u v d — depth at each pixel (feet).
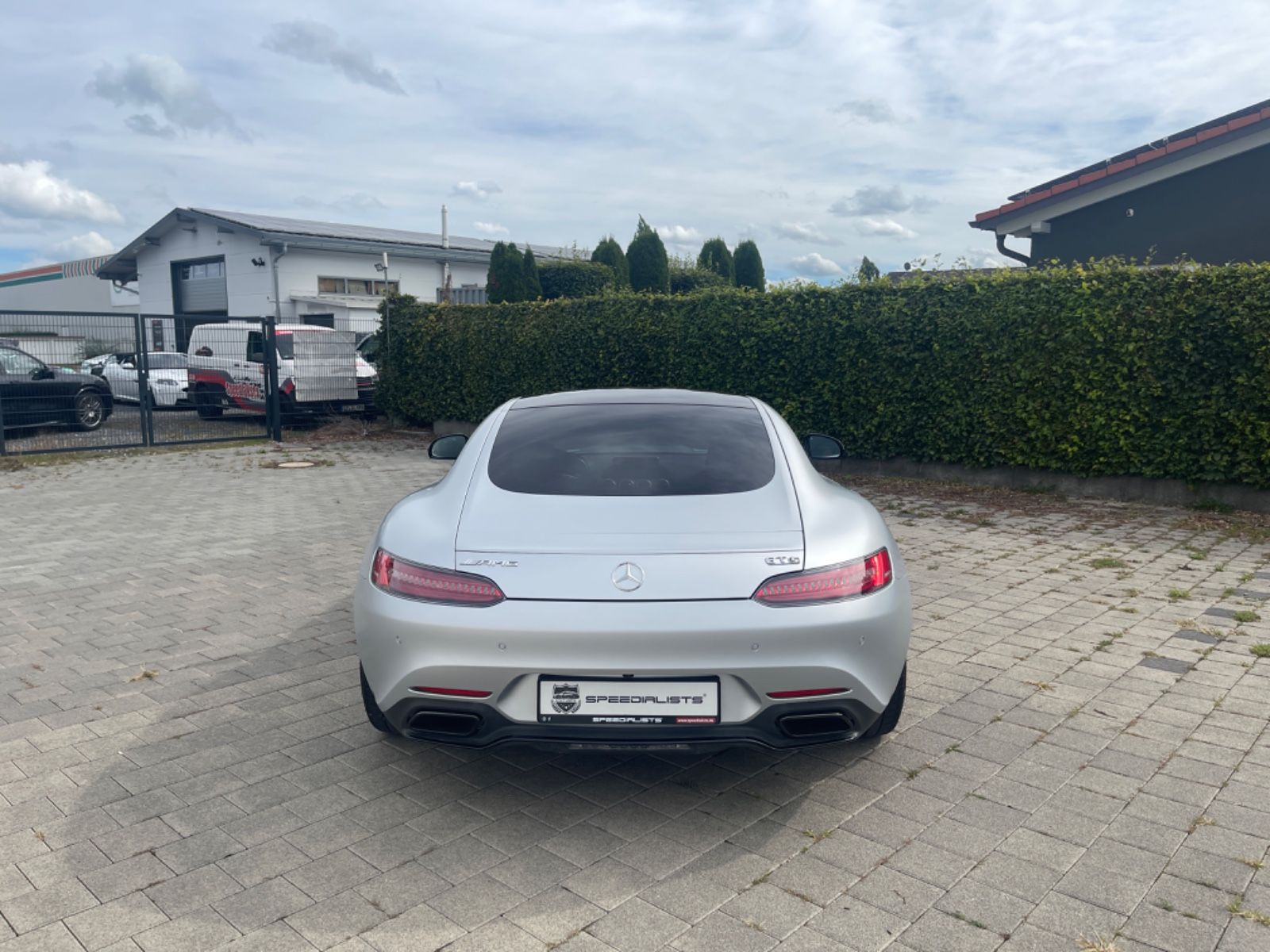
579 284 77.82
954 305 31.07
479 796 10.54
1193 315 25.94
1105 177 37.22
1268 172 34.50
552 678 9.14
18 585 20.04
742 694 9.18
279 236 73.51
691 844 9.43
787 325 35.32
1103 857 9.05
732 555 9.36
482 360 48.26
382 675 9.78
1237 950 7.60
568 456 11.46
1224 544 22.44
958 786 10.58
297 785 10.83
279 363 50.88
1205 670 14.14
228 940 7.89
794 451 11.98
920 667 14.44
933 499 29.43
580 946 7.77
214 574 20.97
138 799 10.48
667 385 39.42
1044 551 22.22
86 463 41.34
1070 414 28.63
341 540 24.73
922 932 7.91
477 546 9.64
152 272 88.53
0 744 11.98
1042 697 13.19
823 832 9.62
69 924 8.13
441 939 7.88
